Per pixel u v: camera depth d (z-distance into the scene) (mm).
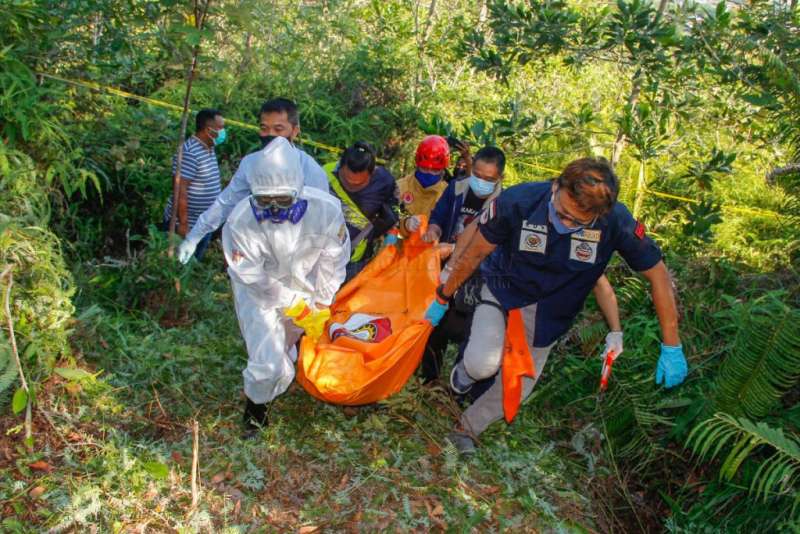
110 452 3504
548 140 7934
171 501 3375
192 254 4699
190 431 3838
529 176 7676
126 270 4906
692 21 5660
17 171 4047
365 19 9039
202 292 5105
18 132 4512
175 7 4789
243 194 4363
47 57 4996
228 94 6871
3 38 4723
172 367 4246
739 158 7812
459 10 10086
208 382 4230
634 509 3795
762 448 3783
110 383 4070
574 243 3412
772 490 3553
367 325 4297
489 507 3619
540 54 6145
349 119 7426
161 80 6660
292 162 3465
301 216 3586
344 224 3773
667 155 7008
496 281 3766
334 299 4457
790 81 5258
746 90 5824
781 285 4906
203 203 5488
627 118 5871
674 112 6105
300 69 7637
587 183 3113
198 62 5102
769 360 3672
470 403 4180
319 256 3744
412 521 3461
